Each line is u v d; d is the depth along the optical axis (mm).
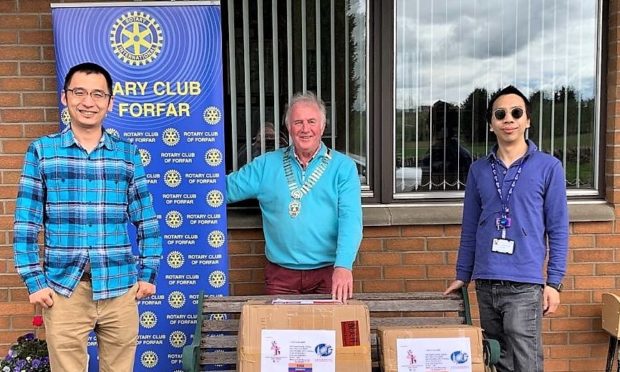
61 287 2535
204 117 3227
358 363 2521
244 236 3654
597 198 3832
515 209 2799
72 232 2525
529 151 2832
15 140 3502
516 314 2795
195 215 3277
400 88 3801
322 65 3764
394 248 3697
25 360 3252
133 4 3146
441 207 3719
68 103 2496
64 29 3129
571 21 3801
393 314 3256
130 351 2742
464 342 2570
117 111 3197
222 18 3707
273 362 2518
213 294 3320
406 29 3770
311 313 2557
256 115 3775
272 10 3723
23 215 2465
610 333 3623
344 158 3072
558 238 2779
